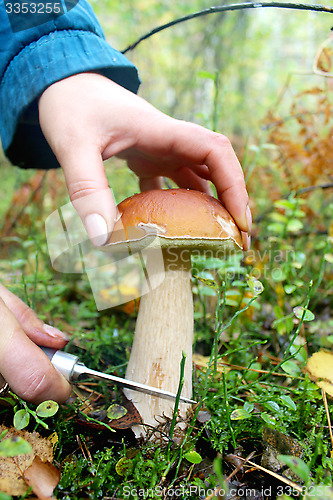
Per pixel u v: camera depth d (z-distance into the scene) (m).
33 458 0.20
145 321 0.25
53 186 0.58
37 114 0.28
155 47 1.05
